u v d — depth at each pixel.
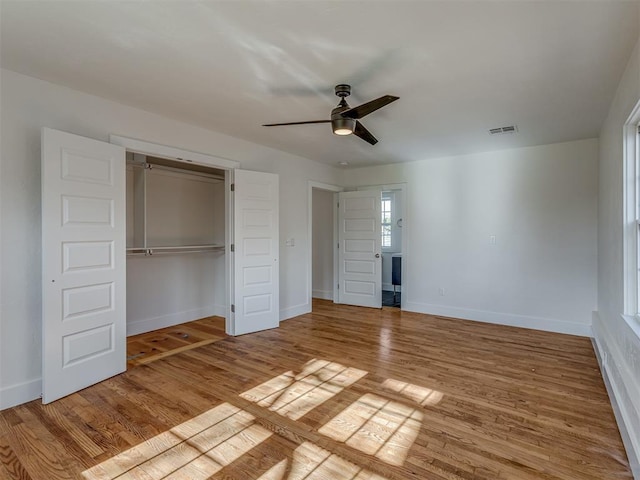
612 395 2.63
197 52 2.32
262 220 4.55
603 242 3.72
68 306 2.72
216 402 2.65
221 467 1.92
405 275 5.79
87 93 2.98
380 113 3.43
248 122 3.74
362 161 5.72
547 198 4.61
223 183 5.26
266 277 4.62
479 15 1.90
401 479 1.82
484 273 5.07
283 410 2.53
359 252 6.15
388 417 2.43
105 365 3.02
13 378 2.58
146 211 4.54
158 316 4.71
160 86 2.85
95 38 2.16
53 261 2.61
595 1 1.77
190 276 5.12
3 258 2.54
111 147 3.03
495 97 3.02
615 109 2.90
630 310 2.48
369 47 2.24
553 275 4.57
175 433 2.24
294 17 1.93
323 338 4.27
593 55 2.30
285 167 5.13
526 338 4.27
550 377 3.11
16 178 2.60
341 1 1.79
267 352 3.77
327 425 2.34
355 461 1.97
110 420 2.39
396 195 7.85
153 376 3.12
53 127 2.79
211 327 4.77
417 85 2.79
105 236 2.99
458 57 2.36
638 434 1.82
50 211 2.59
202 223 5.24
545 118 3.55
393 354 3.70
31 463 1.94
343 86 2.77
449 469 1.90
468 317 5.20
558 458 1.98
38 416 2.43
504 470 1.88
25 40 2.18
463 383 2.98
